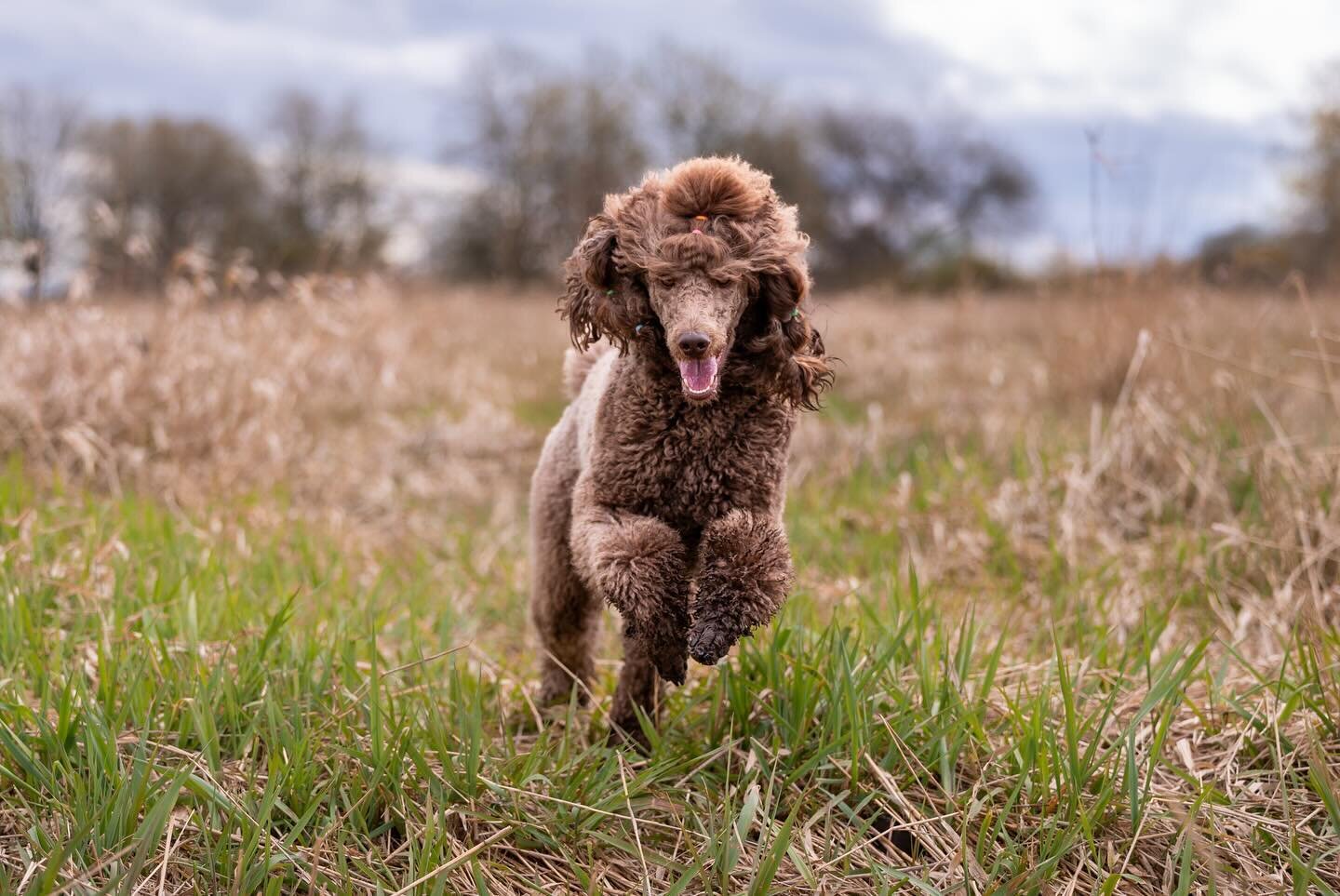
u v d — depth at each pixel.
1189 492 5.56
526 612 5.10
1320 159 21.98
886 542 5.52
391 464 7.70
